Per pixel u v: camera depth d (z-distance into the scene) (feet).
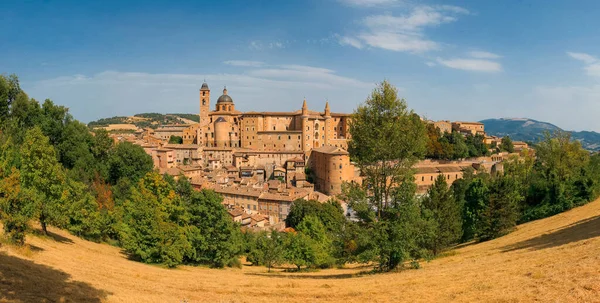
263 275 155.94
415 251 144.25
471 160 634.84
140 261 160.66
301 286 109.19
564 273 81.87
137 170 335.47
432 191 211.00
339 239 154.71
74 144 299.58
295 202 397.39
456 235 200.64
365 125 142.92
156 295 88.63
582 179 225.35
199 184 471.62
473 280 93.20
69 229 181.88
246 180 538.88
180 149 639.35
